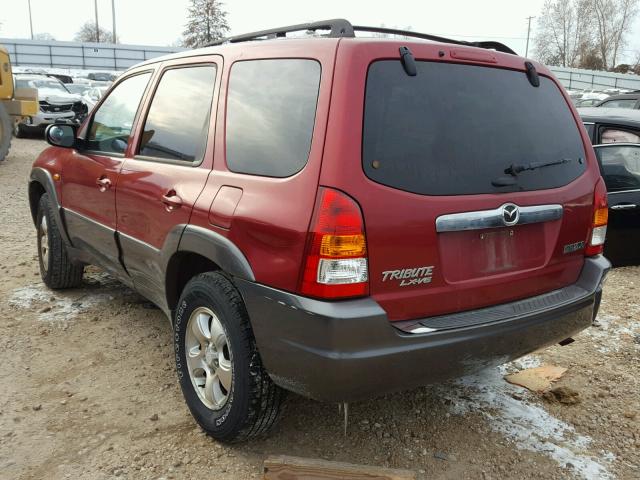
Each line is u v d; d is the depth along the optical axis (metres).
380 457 2.96
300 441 3.06
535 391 3.62
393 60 2.54
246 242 2.62
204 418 3.00
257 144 2.74
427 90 2.60
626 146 5.90
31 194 5.24
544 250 2.93
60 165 4.62
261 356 2.61
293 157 2.53
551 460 2.97
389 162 2.44
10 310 4.74
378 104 2.46
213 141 3.02
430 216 2.49
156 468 2.84
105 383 3.63
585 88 49.19
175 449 2.98
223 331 2.85
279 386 2.67
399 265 2.44
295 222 2.40
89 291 5.20
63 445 3.01
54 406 3.37
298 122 2.56
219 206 2.79
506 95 2.86
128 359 3.95
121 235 3.74
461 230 2.57
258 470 2.83
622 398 3.57
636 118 6.15
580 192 3.06
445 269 2.58
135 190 3.52
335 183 2.34
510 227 2.77
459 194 2.58
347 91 2.41
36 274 5.66
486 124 2.74
